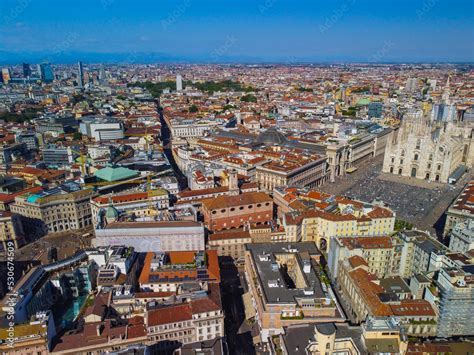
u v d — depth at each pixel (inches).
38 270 7470.5
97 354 5738.2
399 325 5654.5
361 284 6801.2
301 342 5506.9
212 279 7229.3
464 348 5497.1
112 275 7278.5
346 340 5556.1
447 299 6063.0
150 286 7150.6
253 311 7076.8
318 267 7559.1
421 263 7760.8
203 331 6141.7
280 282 6776.6
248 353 6171.3
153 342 5920.3
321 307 6225.4
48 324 5841.5
